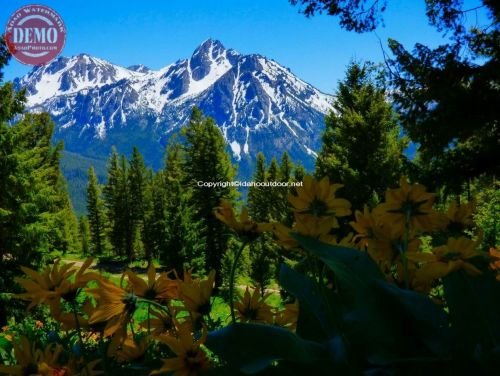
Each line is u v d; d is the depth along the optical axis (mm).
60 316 1106
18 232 20734
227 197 41750
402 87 12867
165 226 34250
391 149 22734
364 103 23891
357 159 23375
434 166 12852
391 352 896
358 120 23031
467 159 12492
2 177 20984
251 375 908
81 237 91938
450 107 11984
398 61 12820
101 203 83875
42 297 1063
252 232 1194
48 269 1079
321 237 1169
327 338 1053
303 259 1249
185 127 43812
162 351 1262
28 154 21938
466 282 1007
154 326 1283
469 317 970
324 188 1156
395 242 1221
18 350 1132
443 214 1257
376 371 905
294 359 911
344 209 1160
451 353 868
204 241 35156
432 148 12586
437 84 12461
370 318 917
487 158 12359
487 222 10375
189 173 43531
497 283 1012
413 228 1232
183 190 39562
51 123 53188
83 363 1120
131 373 1196
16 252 20719
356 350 946
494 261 1312
